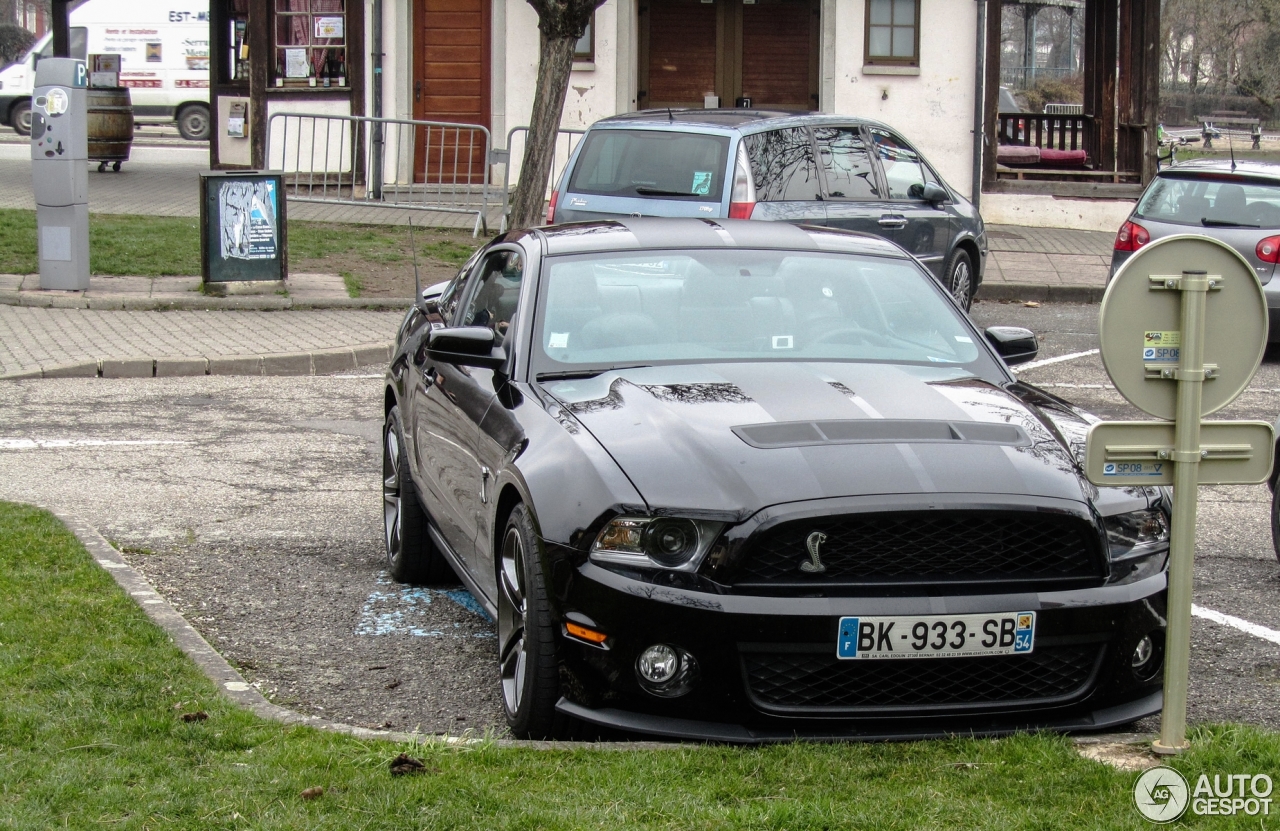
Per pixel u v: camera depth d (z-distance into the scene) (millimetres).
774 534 4188
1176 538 4070
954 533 4258
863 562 4219
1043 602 4234
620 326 5500
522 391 5188
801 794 3834
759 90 22109
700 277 5781
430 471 6059
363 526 7508
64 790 3799
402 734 4402
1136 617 4344
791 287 5797
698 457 4414
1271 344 14047
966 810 3699
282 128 21406
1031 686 4320
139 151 31016
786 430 4566
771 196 11344
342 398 10875
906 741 4234
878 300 5820
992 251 19156
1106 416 10227
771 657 4184
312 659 5523
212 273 14227
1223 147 50688
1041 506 4270
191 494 8008
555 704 4383
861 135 12594
